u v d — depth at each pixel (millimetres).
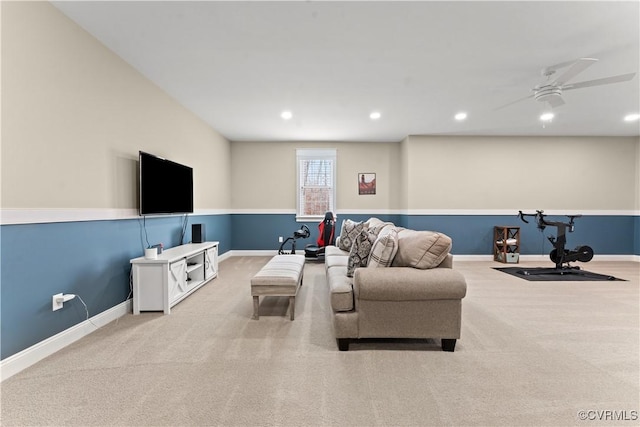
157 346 2262
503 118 4926
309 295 3553
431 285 2131
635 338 2420
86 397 1646
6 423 1447
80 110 2432
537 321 2783
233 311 3035
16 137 1923
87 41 2494
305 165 6633
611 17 2273
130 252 3098
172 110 3977
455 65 3078
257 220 6598
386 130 5707
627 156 6113
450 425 1449
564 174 6125
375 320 2182
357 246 2602
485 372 1918
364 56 2900
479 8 2191
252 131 5734
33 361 2008
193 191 4602
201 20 2344
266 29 2467
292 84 3559
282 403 1607
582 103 4184
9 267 1888
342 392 1703
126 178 3021
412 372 1916
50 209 2158
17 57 1924
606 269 5211
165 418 1486
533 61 2986
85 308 2492
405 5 2162
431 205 6133
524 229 6164
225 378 1837
